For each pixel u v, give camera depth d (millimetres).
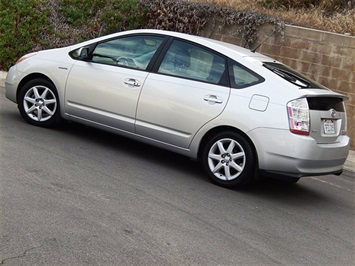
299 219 5281
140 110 6148
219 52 6020
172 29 11547
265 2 12258
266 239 4551
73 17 12180
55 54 6910
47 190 4766
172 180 5789
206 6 11094
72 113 6688
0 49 11430
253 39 10547
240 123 5594
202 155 5961
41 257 3535
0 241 3670
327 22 11078
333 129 5879
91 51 6652
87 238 3924
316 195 6430
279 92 5555
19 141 6148
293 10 11875
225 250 4148
